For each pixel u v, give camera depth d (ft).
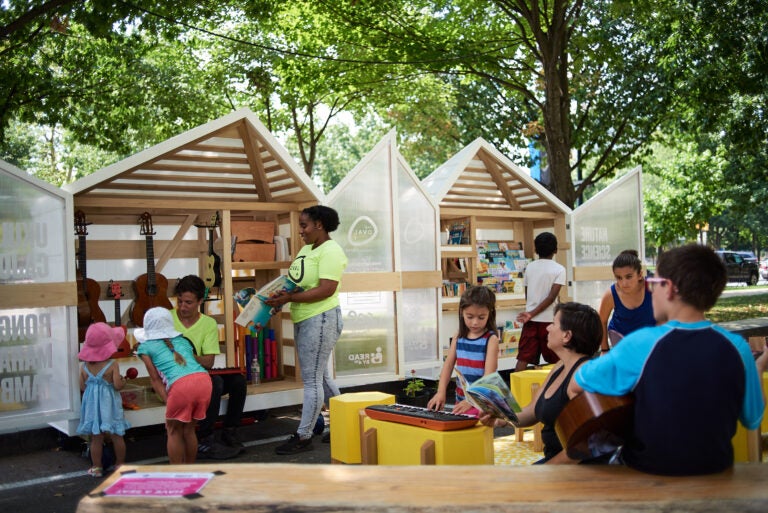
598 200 36.40
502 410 12.47
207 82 64.39
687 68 51.67
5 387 21.11
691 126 59.06
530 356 25.99
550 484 10.11
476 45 51.80
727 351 9.50
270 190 28.35
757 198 82.99
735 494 9.25
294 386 25.88
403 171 30.50
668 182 86.07
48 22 37.91
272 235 27.53
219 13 46.75
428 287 31.04
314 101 70.49
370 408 16.47
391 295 29.19
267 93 63.57
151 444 23.72
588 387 10.29
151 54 60.49
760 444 16.67
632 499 9.32
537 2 48.37
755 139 58.54
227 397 23.63
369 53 54.75
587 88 60.39
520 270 35.65
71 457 22.11
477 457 14.78
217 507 9.60
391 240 29.32
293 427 25.73
